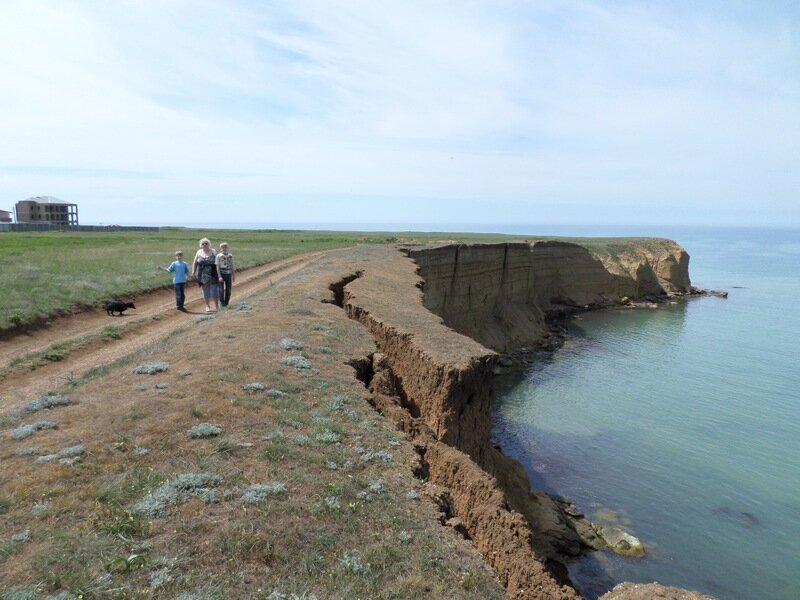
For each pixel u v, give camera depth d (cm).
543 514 2533
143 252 5241
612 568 2317
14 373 1709
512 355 6122
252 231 13162
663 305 9838
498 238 12444
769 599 2183
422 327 2108
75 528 768
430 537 869
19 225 10262
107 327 2309
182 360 1543
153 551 735
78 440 1027
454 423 1694
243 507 858
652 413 4212
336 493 941
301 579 722
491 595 764
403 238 10556
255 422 1162
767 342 6831
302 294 2559
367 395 1434
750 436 3759
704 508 2838
